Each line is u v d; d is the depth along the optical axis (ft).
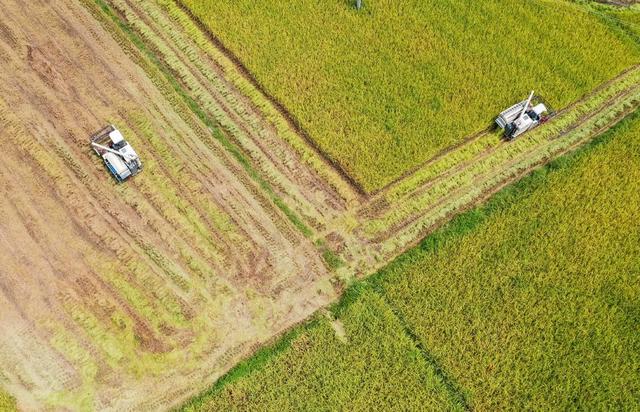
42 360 83.10
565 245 90.38
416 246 91.25
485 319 85.71
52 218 90.89
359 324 85.71
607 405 81.51
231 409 80.84
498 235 90.99
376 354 83.92
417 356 83.82
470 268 88.89
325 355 83.82
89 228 90.74
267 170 95.66
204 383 83.20
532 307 86.53
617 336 85.30
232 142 97.96
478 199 95.55
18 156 94.17
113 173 92.63
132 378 83.10
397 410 80.79
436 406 81.20
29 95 98.27
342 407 80.79
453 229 91.76
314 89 99.91
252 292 88.58
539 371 83.20
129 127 97.40
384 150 95.96
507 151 99.04
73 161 94.38
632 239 90.99
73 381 82.33
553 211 92.89
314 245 91.76
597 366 83.46
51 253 89.04
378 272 89.45
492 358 83.71
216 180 94.94
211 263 90.07
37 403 80.89
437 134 97.50
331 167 96.43
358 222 93.15
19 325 84.79
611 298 87.40
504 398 81.71
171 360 84.23
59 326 85.10
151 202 92.99
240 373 82.84
